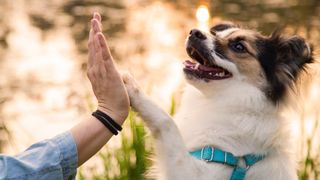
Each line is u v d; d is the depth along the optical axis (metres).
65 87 3.89
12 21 6.08
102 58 1.39
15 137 2.90
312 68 1.84
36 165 1.32
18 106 3.55
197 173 1.59
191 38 1.80
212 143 1.68
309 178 2.34
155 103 1.59
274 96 1.74
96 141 1.37
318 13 5.98
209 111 1.74
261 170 1.64
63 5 6.86
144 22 5.86
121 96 1.39
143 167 2.27
